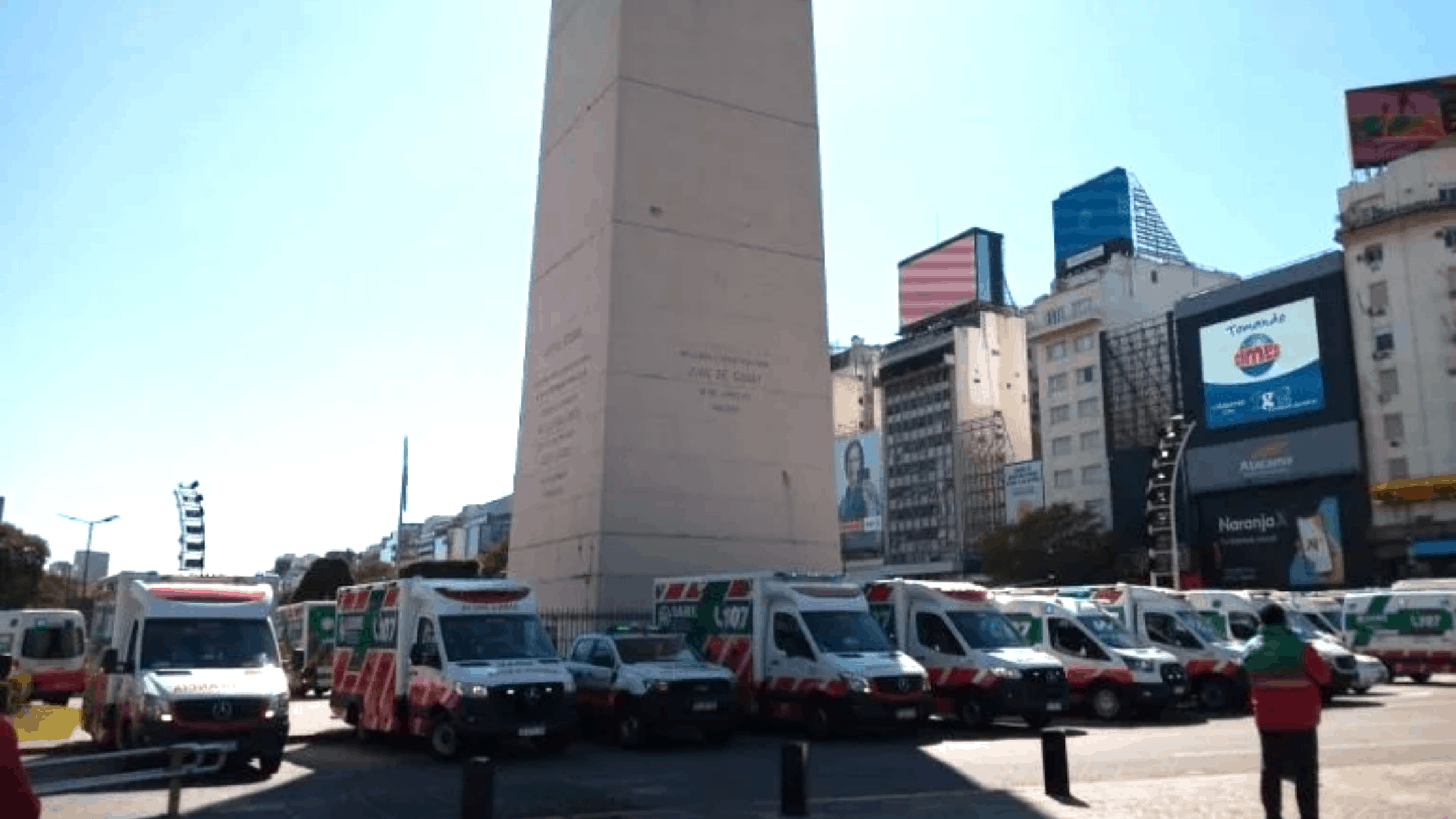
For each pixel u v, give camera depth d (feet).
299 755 61.26
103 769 54.54
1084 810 38.11
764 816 38.27
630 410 94.17
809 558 100.17
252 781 50.44
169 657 54.44
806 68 112.47
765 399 101.35
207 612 56.85
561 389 101.60
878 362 431.43
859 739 66.28
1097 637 81.71
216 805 43.04
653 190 99.86
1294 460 240.53
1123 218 350.43
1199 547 258.57
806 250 107.45
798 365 104.12
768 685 69.56
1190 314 268.21
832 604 69.92
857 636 68.90
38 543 242.37
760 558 97.45
